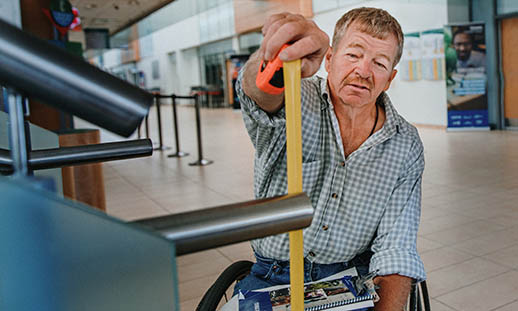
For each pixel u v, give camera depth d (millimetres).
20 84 378
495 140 7703
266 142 1141
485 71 8898
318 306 1018
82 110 399
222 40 19719
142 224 424
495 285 2619
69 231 370
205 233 440
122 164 7137
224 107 20094
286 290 1131
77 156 941
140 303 387
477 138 8070
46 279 368
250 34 17672
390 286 1098
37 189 360
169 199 4926
